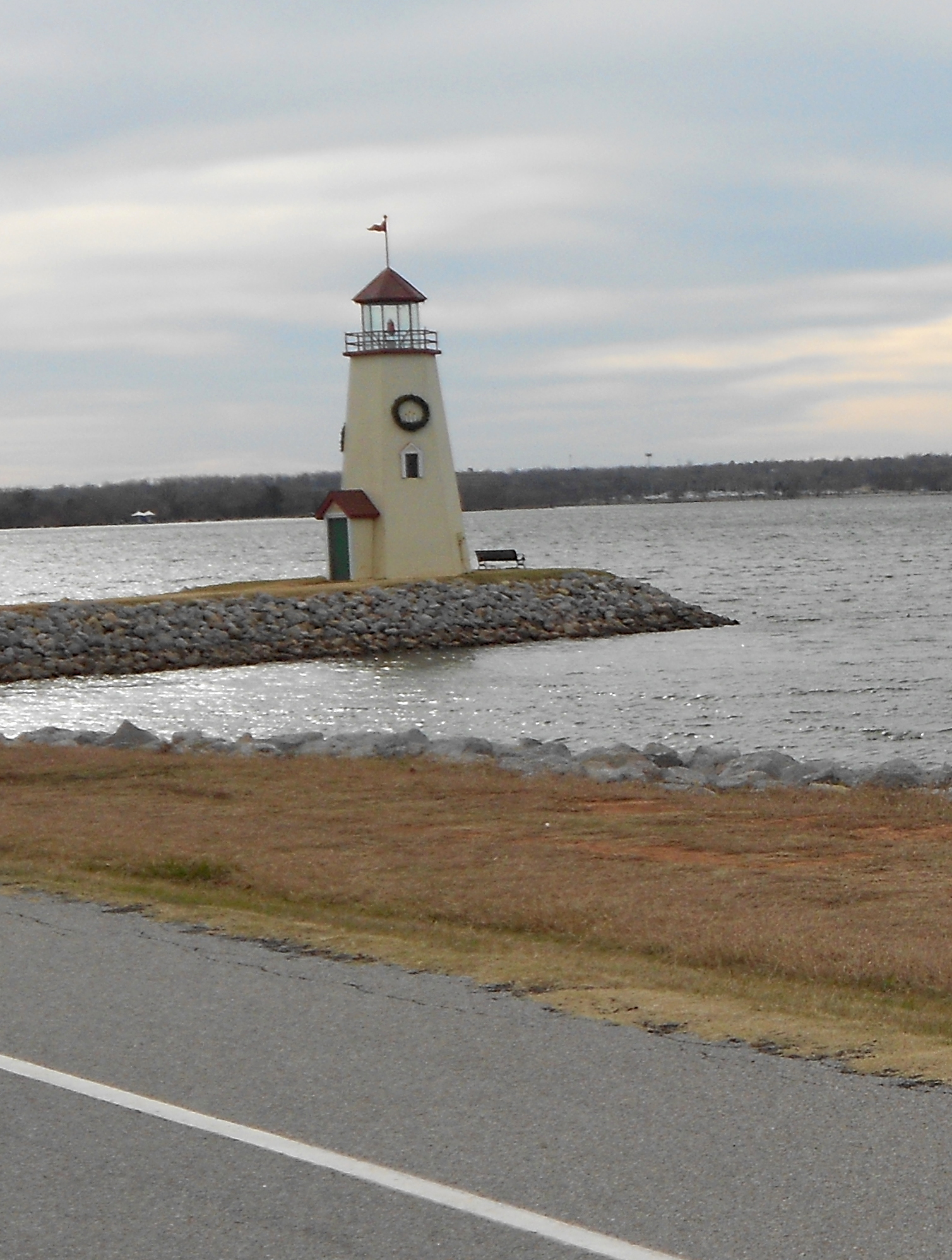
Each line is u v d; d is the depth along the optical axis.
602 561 170.62
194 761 32.00
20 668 69.31
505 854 21.06
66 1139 9.59
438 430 91.69
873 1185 8.68
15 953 14.77
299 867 19.94
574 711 53.28
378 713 54.84
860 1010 12.80
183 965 14.27
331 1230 8.23
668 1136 9.50
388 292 90.00
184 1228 8.29
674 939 15.66
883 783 30.70
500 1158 9.19
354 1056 11.29
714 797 27.97
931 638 75.88
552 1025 12.16
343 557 92.12
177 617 77.19
